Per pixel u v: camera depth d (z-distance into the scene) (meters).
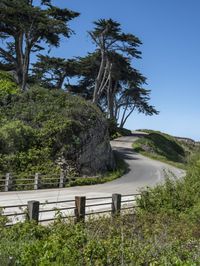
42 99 44.25
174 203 18.73
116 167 46.78
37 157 37.16
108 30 63.03
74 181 35.22
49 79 64.62
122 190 31.69
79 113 43.03
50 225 12.76
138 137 81.62
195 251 10.02
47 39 53.78
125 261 8.52
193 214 16.61
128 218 15.89
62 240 9.40
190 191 19.19
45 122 41.00
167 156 76.75
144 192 19.19
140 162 55.50
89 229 12.84
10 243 9.05
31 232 11.38
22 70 55.81
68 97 45.03
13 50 60.88
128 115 88.62
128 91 80.88
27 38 53.59
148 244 9.76
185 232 14.05
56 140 39.38
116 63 68.25
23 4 49.38
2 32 53.09
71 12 53.78
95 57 68.12
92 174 40.78
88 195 27.14
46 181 33.12
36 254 7.93
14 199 23.19
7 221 12.24
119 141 74.62
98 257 8.48
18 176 32.94
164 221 16.27
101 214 17.02
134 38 63.56
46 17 50.97
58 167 37.53
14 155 36.22
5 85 46.19
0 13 49.41
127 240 10.23
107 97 79.69
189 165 24.11
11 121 40.59
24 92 44.91
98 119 44.38
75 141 40.28
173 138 99.50
